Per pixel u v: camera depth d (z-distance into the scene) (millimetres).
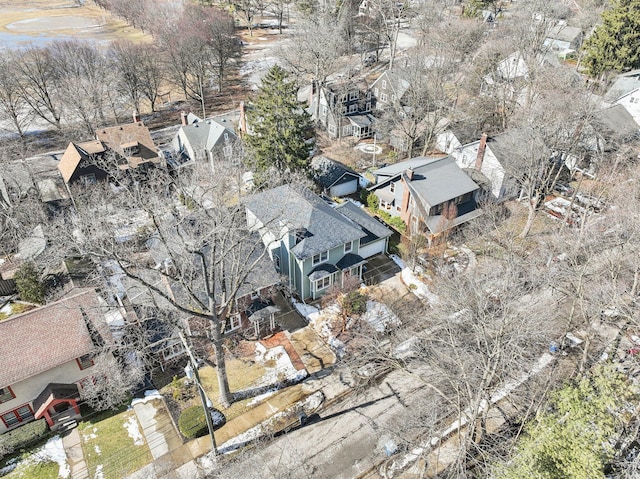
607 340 30953
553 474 19250
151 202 32719
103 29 115812
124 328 30391
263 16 125375
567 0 88500
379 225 40219
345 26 84375
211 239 26516
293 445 25562
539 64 55719
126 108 73875
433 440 25344
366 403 27922
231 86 84938
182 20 85500
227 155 50906
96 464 24500
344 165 54312
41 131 68562
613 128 49438
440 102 50719
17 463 24469
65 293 34594
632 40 63969
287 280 36188
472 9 85188
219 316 25656
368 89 68562
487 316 23250
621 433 21891
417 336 28625
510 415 26328
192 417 26297
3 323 25562
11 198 42438
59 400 25500
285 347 31844
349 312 33156
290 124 43469
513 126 50250
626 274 31078
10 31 113125
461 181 42188
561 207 46031
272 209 36562
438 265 37344
